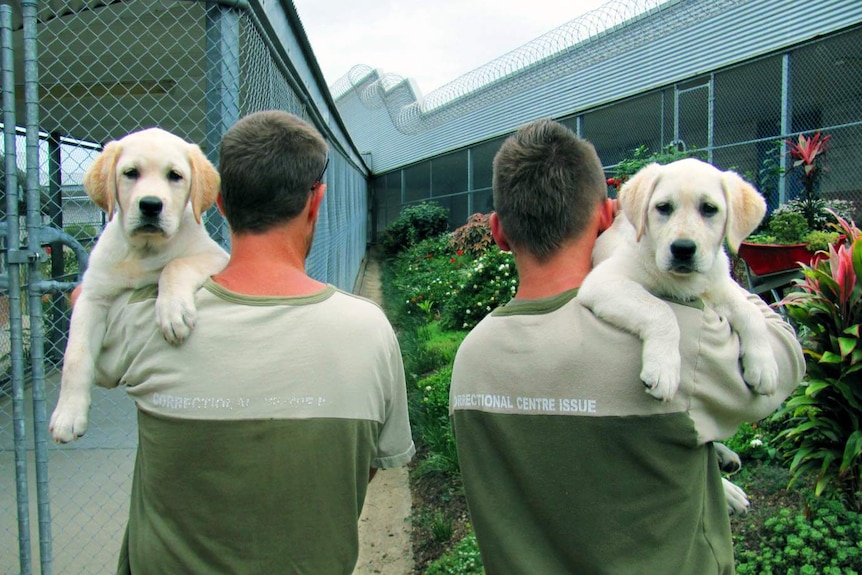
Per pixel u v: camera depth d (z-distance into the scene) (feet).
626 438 4.80
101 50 16.88
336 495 5.02
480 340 5.38
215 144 10.66
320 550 4.98
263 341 5.08
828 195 35.40
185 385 4.98
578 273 5.61
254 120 5.70
